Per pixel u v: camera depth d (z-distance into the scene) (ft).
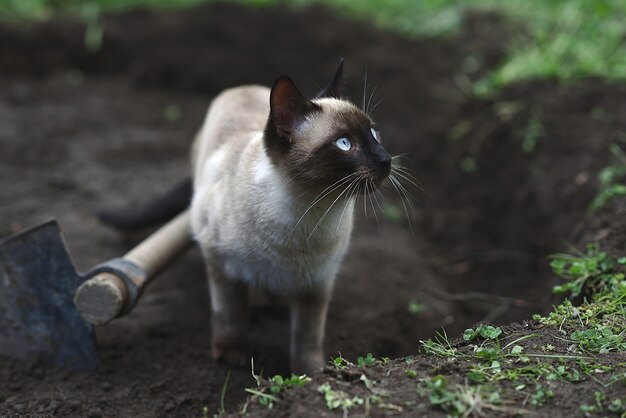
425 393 10.43
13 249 14.76
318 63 30.37
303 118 13.29
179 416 14.25
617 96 22.66
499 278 21.39
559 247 19.20
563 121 22.62
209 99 31.24
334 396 10.43
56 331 15.20
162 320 17.33
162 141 27.73
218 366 15.80
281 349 16.81
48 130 27.45
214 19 32.45
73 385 14.92
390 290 20.03
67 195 23.71
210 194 15.24
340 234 14.23
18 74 31.76
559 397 10.34
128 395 14.73
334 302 19.11
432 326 18.60
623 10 28.99
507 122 24.49
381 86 28.86
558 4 31.60
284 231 13.61
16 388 14.76
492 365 11.07
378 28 31.48
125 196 23.86
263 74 30.94
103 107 29.86
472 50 29.48
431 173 26.11
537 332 12.36
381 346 17.75
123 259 15.39
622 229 16.33
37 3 33.65
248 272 14.66
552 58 25.94
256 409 10.71
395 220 24.39
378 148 13.20
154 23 32.96
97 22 33.14
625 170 18.57
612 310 13.05
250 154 14.24
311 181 13.14
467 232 23.59
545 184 21.39
